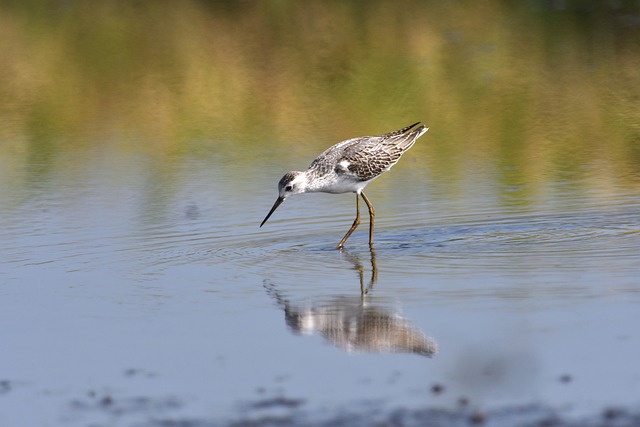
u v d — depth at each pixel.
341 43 28.77
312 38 29.34
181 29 30.84
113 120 23.41
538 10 32.31
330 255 13.89
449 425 8.06
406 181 18.06
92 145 21.45
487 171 18.56
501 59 27.02
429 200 16.78
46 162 20.05
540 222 15.19
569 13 31.67
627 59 26.83
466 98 23.91
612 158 19.20
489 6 32.91
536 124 21.80
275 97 24.56
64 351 10.16
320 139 21.23
